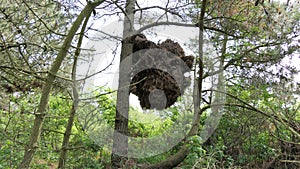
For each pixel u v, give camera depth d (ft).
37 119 11.46
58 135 20.24
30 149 11.35
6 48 11.41
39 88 15.19
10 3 13.02
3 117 16.65
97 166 16.53
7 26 13.23
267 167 18.43
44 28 14.24
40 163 18.83
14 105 16.57
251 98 22.12
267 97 21.22
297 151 18.35
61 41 15.33
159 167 16.57
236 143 20.57
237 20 19.21
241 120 21.80
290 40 21.66
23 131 16.12
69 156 17.78
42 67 14.28
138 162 18.63
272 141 19.69
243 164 19.49
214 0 19.03
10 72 13.07
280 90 21.83
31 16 13.50
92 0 12.06
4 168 15.02
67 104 19.71
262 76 22.75
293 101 21.11
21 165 11.29
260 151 19.19
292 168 18.11
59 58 11.45
